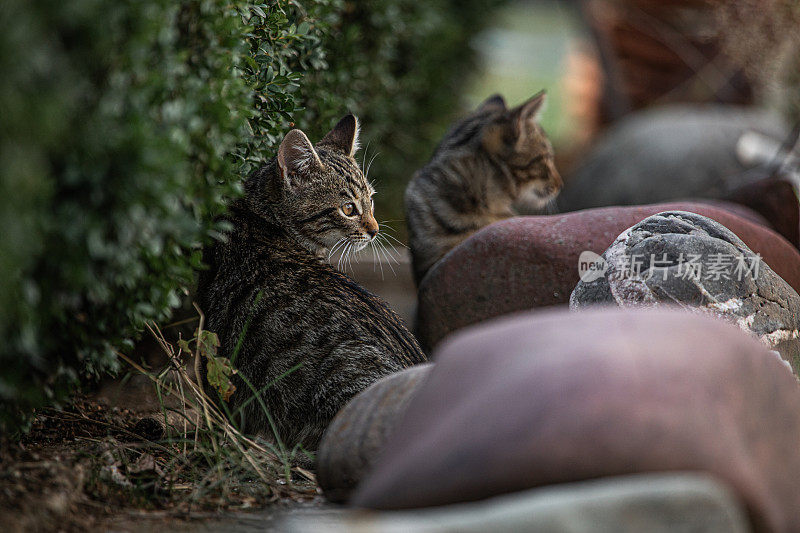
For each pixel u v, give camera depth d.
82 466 3.52
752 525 2.32
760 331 3.70
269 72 4.55
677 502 2.12
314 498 3.73
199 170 3.49
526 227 5.08
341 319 4.65
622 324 2.72
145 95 2.94
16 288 2.70
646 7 12.38
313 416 4.50
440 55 10.41
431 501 2.32
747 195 6.33
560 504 2.12
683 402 2.38
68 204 2.77
